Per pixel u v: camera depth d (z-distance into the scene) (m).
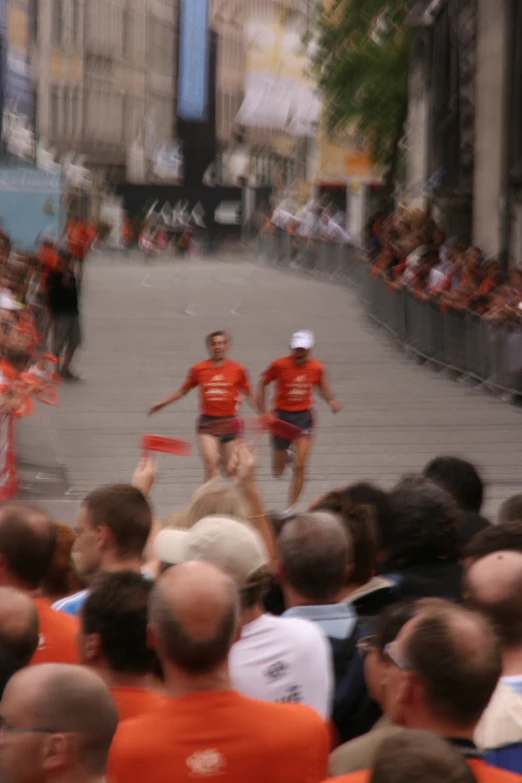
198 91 167.00
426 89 85.81
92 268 98.50
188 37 165.75
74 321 48.25
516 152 63.69
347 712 11.31
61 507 30.72
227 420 31.20
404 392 47.00
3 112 121.75
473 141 74.00
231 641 9.02
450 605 9.05
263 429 31.11
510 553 10.44
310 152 159.25
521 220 64.75
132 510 13.12
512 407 44.22
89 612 10.11
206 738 8.88
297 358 31.94
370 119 97.62
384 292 60.72
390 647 8.60
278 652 10.85
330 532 11.65
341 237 93.38
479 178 71.81
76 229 59.53
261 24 135.38
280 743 8.95
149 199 147.62
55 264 48.00
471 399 45.62
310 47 112.62
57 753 7.50
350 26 97.31
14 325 37.53
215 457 30.83
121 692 10.01
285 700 10.76
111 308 69.44
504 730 9.40
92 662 10.12
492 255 69.62
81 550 13.13
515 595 10.04
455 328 49.53
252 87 134.62
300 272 96.12
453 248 57.12
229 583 9.06
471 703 8.19
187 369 52.09
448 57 80.00
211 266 105.81
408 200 91.94
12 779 7.47
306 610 11.55
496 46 70.25
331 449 38.41
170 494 33.50
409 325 55.12
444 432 40.66
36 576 12.00
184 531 12.87
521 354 44.47
